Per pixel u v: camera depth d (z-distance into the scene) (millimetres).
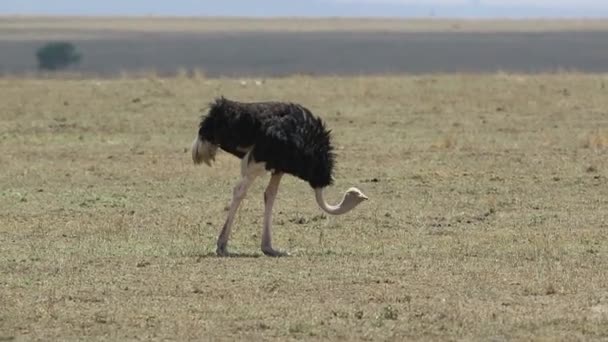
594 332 38969
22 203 64062
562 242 53375
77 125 94812
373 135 90188
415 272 47281
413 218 60094
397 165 76812
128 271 47375
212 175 73375
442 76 137500
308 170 51500
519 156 79750
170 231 56594
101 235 55312
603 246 52625
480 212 61844
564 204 63656
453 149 82875
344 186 69688
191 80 132250
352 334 38875
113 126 94500
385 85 122812
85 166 76938
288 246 53469
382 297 43219
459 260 49656
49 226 57500
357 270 47688
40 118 99000
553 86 120812
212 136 51281
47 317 40625
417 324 39906
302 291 44250
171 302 42625
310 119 51812
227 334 38906
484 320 40281
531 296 43562
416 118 99312
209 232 56500
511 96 112438
